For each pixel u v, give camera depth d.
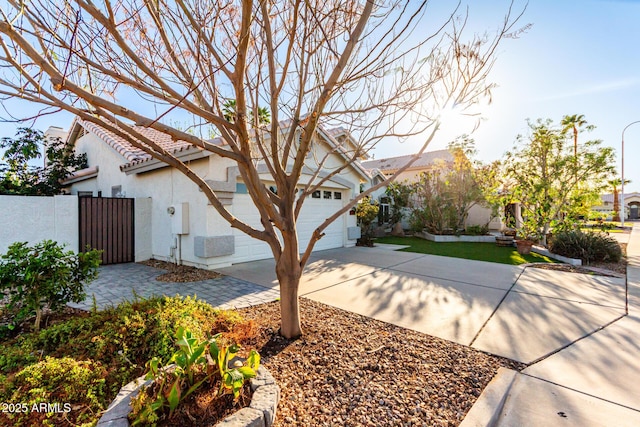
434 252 12.12
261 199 3.49
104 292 6.36
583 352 3.78
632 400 2.85
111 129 2.74
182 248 9.12
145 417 2.08
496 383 3.06
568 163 11.51
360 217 14.98
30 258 3.86
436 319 4.86
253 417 2.18
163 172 9.73
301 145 3.55
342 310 5.27
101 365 2.89
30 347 3.25
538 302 5.75
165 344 3.18
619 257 9.84
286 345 3.84
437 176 17.73
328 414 2.60
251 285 6.95
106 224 9.39
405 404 2.73
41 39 2.45
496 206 15.62
